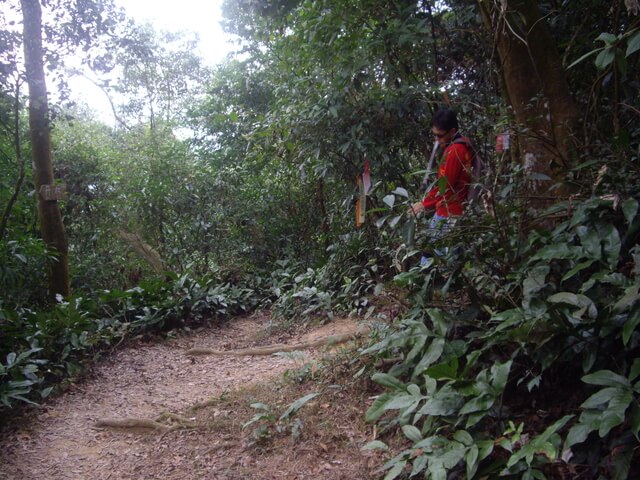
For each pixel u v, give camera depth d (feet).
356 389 13.15
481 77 19.48
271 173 32.78
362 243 22.88
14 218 27.12
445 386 9.58
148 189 34.91
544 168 12.32
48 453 13.07
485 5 13.38
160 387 17.43
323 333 20.47
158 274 35.06
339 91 19.35
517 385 9.68
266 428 12.09
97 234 36.09
